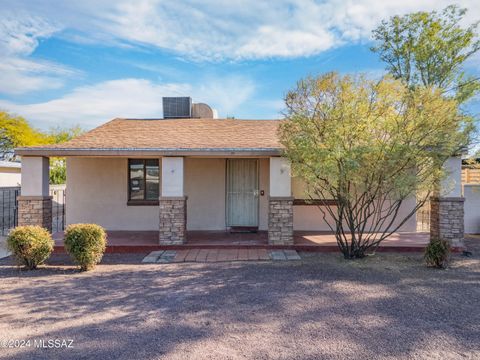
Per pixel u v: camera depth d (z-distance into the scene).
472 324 4.40
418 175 7.07
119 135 10.77
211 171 11.32
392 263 7.54
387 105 6.89
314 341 3.95
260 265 7.42
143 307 5.02
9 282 6.25
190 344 3.89
